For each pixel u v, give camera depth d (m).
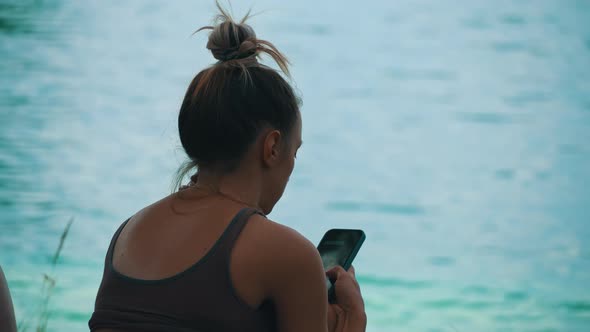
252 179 5.26
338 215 40.59
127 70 64.12
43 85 58.53
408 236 37.47
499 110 59.94
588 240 36.88
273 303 4.92
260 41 5.33
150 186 40.25
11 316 6.12
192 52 70.25
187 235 5.02
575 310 28.86
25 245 30.73
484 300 29.72
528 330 26.97
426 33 79.19
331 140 53.69
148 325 4.80
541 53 72.81
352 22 82.56
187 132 5.27
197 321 4.75
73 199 37.28
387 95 63.12
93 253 30.19
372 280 31.77
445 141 53.75
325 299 5.00
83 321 23.30
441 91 64.06
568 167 48.53
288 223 39.41
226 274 4.79
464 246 36.12
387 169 48.28
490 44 75.56
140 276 4.98
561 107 60.28
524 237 37.41
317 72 68.31
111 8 82.62
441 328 26.91
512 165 49.09
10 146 45.53
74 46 68.75
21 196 37.19
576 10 85.25
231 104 5.14
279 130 5.24
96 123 51.22
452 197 43.62
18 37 70.19
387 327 26.97
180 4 86.31
